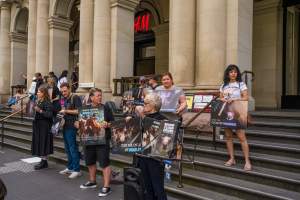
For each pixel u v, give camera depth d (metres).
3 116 14.91
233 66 5.96
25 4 19.06
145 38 18.19
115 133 4.50
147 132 4.21
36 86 12.04
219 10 8.70
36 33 16.88
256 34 12.54
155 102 4.34
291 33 11.95
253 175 5.40
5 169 7.84
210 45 8.74
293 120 7.62
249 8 9.13
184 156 6.70
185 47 9.24
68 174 7.31
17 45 20.55
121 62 12.45
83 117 5.83
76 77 16.06
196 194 5.29
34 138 7.78
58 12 16.27
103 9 12.42
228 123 5.73
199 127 7.19
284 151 5.95
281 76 12.05
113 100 11.91
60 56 16.44
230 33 8.71
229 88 5.87
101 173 7.06
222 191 5.34
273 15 12.11
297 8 11.78
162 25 16.75
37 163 8.43
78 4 17.31
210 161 6.29
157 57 17.11
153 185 4.11
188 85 9.10
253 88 12.56
